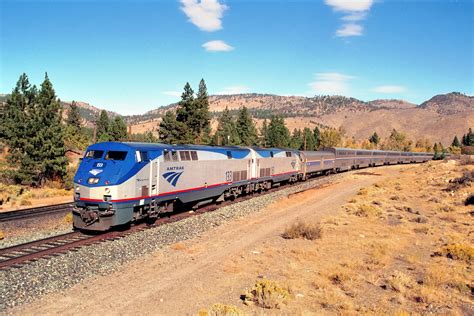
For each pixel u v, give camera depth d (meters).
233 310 10.00
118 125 87.50
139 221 22.25
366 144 164.88
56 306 10.81
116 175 18.73
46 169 39.91
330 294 12.37
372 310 11.34
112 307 10.84
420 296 12.51
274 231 21.47
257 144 108.62
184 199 24.58
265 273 14.25
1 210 26.05
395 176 59.50
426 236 21.61
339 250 17.81
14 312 10.36
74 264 14.16
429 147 172.50
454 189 39.66
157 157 21.52
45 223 21.53
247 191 34.62
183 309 10.88
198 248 17.23
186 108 69.69
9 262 13.95
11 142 39.06
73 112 106.81
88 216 18.38
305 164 48.62
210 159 27.31
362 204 30.86
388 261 16.42
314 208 29.27
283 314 10.84
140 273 13.74
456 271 15.29
